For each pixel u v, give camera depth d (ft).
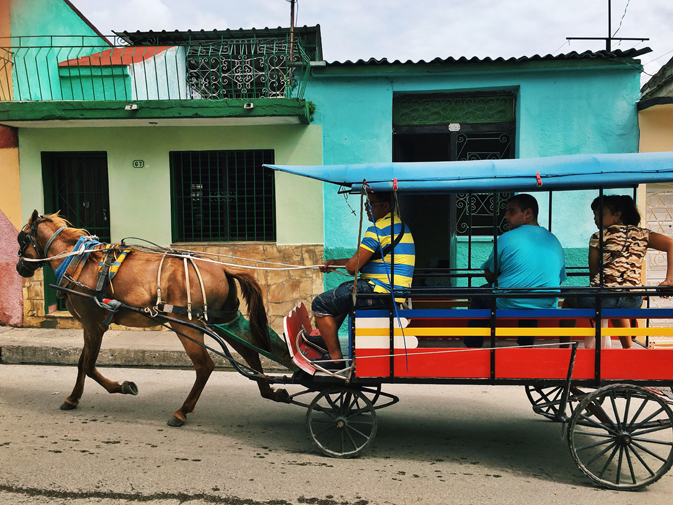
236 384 19.53
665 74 22.59
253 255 25.72
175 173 26.12
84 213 26.91
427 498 10.88
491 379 12.17
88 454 12.85
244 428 14.99
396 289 12.53
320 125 24.93
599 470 12.42
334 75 24.45
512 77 23.98
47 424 14.96
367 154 24.89
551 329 12.07
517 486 11.50
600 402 11.95
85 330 15.87
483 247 24.94
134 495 10.79
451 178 11.89
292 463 12.55
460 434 14.74
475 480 11.78
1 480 11.36
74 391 16.29
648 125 23.54
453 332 12.28
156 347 22.11
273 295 25.70
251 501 10.65
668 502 10.84
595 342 11.93
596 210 13.88
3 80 25.13
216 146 25.40
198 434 14.42
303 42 34.63
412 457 13.05
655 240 13.03
